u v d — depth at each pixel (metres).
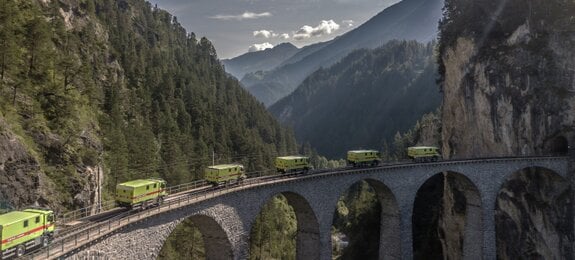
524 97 78.06
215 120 154.12
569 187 70.25
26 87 61.66
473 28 91.06
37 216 30.56
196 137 138.75
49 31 80.12
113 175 80.19
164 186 43.62
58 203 53.34
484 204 67.44
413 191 64.31
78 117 69.69
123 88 127.06
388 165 65.88
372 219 106.00
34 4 85.25
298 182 53.31
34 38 68.06
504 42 84.44
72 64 78.25
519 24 82.62
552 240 70.62
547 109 75.12
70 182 57.72
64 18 104.69
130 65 140.12
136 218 36.44
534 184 73.69
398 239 62.75
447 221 89.62
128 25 168.62
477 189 67.00
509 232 78.31
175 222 40.12
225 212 45.22
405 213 63.47
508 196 77.88
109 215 39.00
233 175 52.19
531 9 81.44
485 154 87.06
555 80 75.38
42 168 54.06
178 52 197.12
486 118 85.62
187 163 111.56
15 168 47.47
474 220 69.00
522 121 78.19
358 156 66.50
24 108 58.22
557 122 73.94
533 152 76.88
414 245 100.38
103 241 32.78
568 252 68.62
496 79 82.88
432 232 99.31
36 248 30.47
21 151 49.22
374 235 103.00
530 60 78.69
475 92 88.38
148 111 128.62
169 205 40.59
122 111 114.56
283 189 51.78
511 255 77.81
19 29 69.06
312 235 56.12
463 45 92.12
